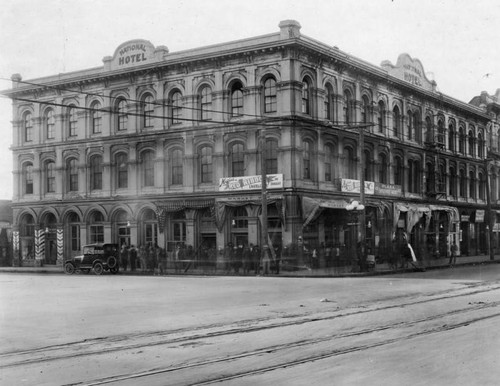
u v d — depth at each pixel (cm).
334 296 2302
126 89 4762
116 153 4816
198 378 1000
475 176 6625
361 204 3825
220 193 4297
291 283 3005
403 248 4106
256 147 4197
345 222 4500
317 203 4091
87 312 1883
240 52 4203
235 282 3134
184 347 1280
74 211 4969
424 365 1058
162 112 4600
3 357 1202
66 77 5041
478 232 6619
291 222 4031
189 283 3091
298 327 1527
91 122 4938
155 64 4566
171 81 4566
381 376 984
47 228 5162
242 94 4281
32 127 5244
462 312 1786
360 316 1720
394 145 5172
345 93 4634
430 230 5672
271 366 1077
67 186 5041
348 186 4506
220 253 4147
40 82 5128
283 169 4072
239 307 1969
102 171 4878
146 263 4281
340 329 1484
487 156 6906
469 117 6550
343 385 929
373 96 4903
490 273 3759
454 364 1060
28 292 2611
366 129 4759
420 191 5581
